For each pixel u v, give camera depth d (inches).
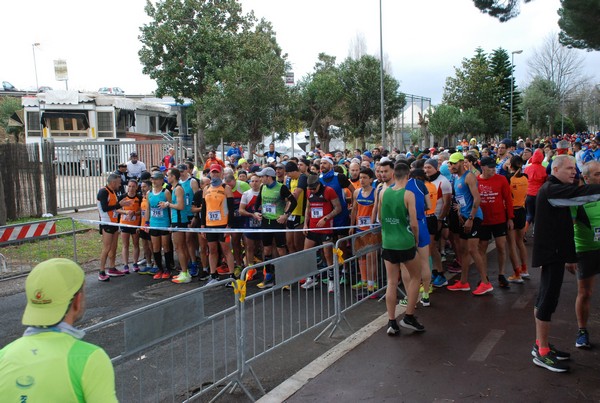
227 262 350.0
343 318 252.1
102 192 368.2
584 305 204.5
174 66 1057.5
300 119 1127.6
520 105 2413.9
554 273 187.0
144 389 188.7
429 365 198.8
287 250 346.6
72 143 663.8
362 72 1171.9
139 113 1208.8
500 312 255.8
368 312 272.8
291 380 191.9
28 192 613.3
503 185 285.6
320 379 191.5
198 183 383.6
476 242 280.7
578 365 191.9
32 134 1098.7
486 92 1625.2
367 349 217.3
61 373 80.6
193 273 374.0
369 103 1170.0
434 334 231.0
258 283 344.5
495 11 409.7
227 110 867.4
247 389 189.9
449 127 1402.6
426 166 298.5
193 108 1130.0
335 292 244.8
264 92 860.0
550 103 2479.1
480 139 1690.5
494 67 2014.0
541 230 187.5
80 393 81.4
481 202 286.2
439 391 177.8
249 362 190.2
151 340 150.2
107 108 1086.4
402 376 190.7
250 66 863.1
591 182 197.3
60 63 1424.7
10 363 81.1
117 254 459.2
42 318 83.0
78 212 666.2
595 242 196.7
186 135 1251.2
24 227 371.6
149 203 366.6
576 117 3272.6
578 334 210.4
